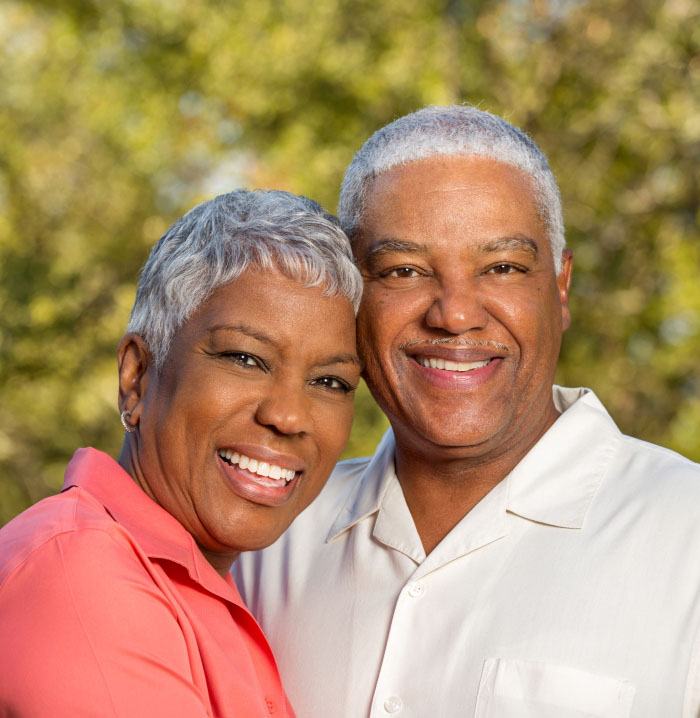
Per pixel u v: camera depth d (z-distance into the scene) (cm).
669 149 886
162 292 244
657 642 240
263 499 245
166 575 233
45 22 1001
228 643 236
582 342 920
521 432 271
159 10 923
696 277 871
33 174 1002
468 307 261
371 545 279
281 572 291
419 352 268
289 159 883
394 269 268
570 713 239
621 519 256
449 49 882
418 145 266
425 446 271
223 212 245
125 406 252
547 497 264
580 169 898
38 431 1048
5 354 970
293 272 240
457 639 254
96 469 243
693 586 242
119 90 956
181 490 244
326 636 274
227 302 238
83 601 210
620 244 907
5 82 1000
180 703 214
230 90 895
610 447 272
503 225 262
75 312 990
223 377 239
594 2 881
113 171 995
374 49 889
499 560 261
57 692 204
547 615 249
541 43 884
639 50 873
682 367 896
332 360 246
